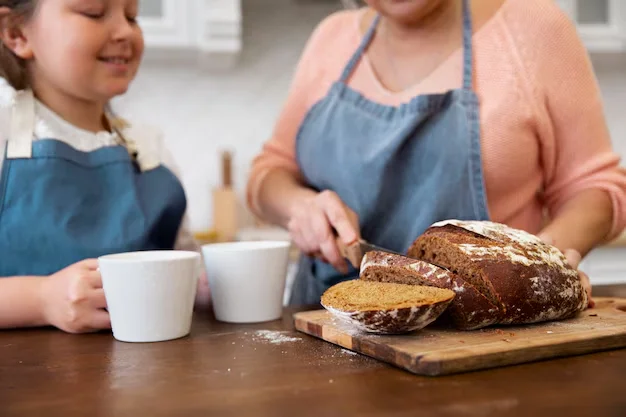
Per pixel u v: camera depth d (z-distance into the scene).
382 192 1.08
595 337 0.68
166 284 0.77
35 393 0.58
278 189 1.20
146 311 0.77
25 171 0.98
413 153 1.07
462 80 1.06
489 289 0.73
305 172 1.21
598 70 2.69
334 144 1.14
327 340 0.76
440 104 1.05
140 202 1.07
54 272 0.99
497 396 0.54
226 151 2.49
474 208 1.04
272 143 1.30
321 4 2.54
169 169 1.21
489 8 1.09
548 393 0.54
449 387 0.57
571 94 1.03
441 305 0.69
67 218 0.99
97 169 1.06
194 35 2.24
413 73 1.13
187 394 0.56
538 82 1.03
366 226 1.11
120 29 0.99
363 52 1.19
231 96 2.58
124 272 0.76
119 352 0.73
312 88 1.25
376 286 0.79
